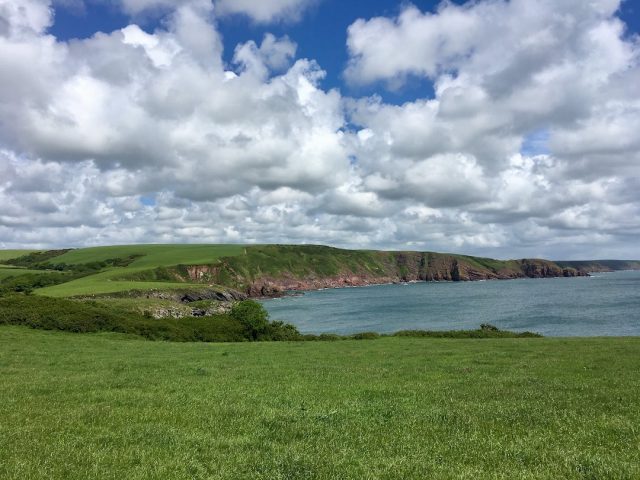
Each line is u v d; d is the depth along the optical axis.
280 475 8.98
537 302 153.62
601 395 16.61
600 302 144.25
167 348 40.03
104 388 18.72
